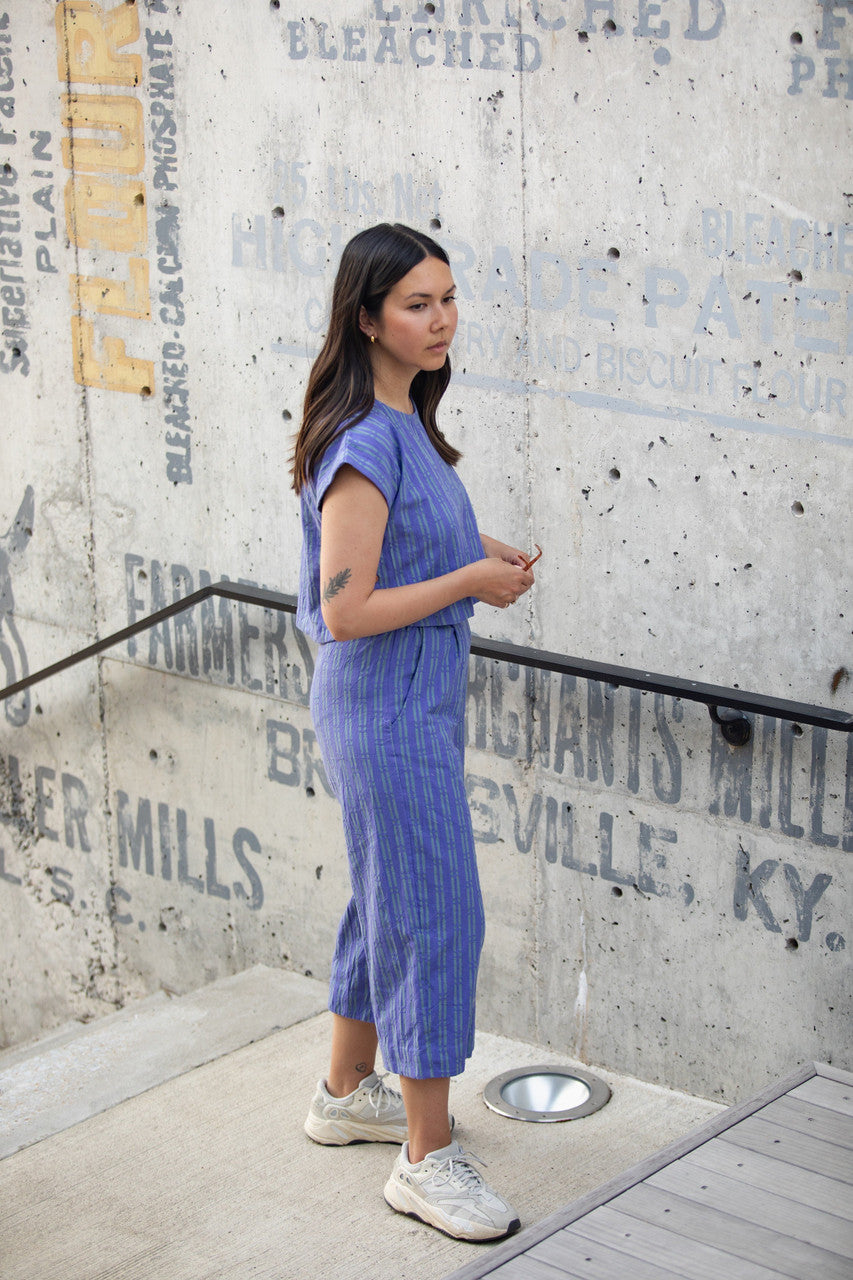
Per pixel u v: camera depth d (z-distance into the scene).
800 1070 2.92
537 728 3.56
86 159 4.29
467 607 2.72
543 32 3.22
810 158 2.88
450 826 2.66
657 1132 3.25
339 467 2.52
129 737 4.66
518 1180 3.03
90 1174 3.11
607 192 3.19
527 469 3.46
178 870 4.63
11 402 4.71
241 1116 3.34
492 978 3.79
